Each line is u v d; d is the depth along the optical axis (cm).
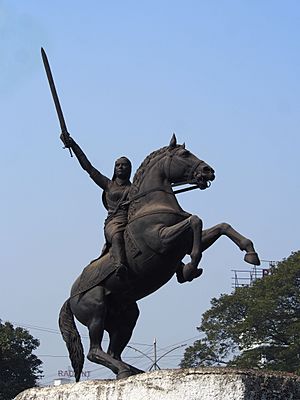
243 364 3606
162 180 1011
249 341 3688
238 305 3812
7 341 3562
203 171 991
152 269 978
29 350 3662
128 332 1048
